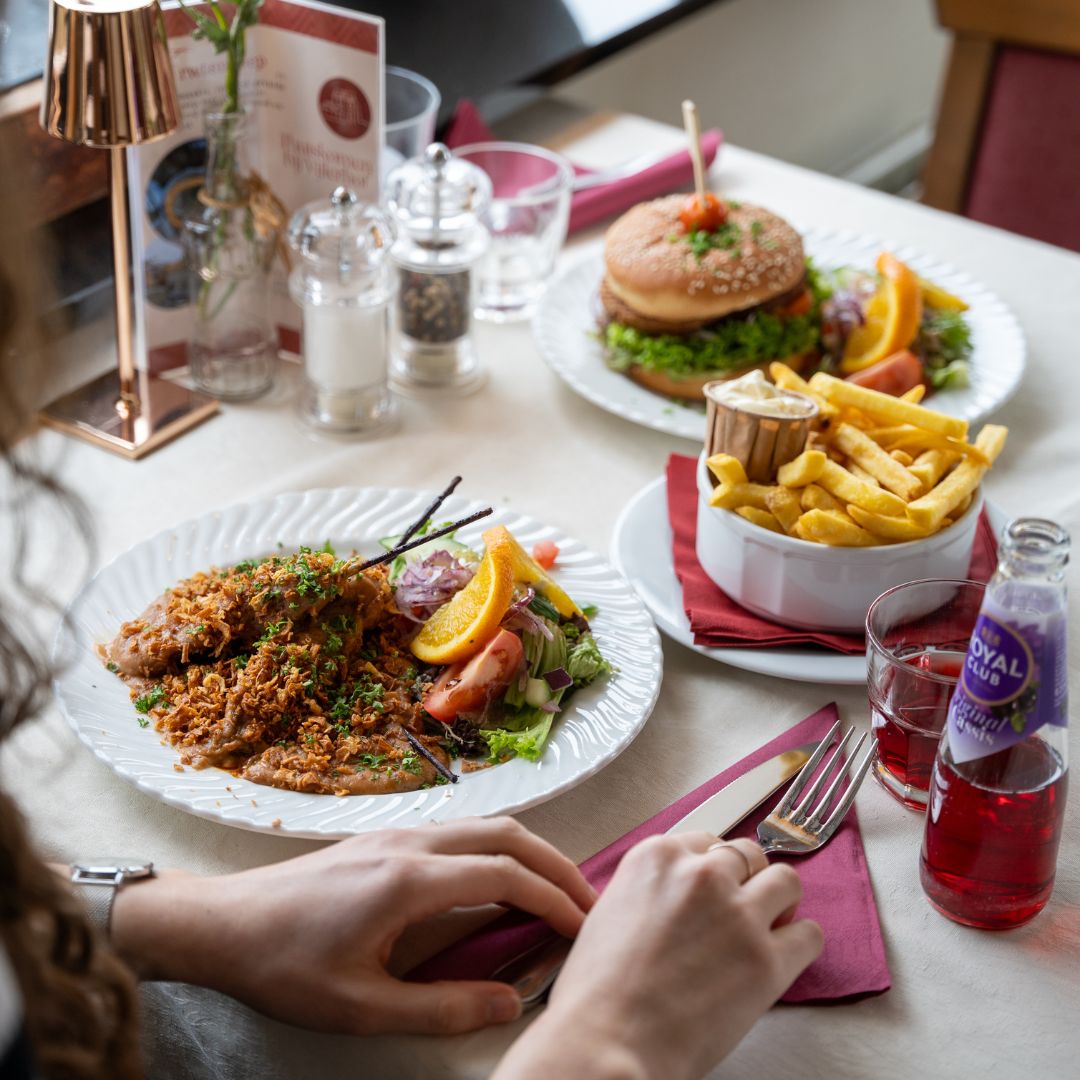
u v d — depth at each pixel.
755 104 3.72
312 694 1.05
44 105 1.33
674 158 2.04
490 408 1.57
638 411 1.51
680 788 1.03
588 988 0.75
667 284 1.55
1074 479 1.45
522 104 2.33
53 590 1.19
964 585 1.02
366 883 0.82
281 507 1.28
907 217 2.02
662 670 1.13
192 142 1.50
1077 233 2.81
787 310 1.60
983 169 2.90
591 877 0.91
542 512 1.37
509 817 0.94
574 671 1.07
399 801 0.96
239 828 0.98
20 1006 0.58
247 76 1.53
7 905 0.64
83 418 1.48
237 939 0.82
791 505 1.14
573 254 1.91
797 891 0.83
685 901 0.79
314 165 1.57
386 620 1.14
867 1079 0.79
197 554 1.21
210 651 1.09
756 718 1.11
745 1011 0.76
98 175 1.62
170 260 1.54
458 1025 0.78
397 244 1.56
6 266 0.60
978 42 2.79
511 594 1.09
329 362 1.48
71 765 1.04
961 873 0.87
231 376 1.56
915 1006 0.84
